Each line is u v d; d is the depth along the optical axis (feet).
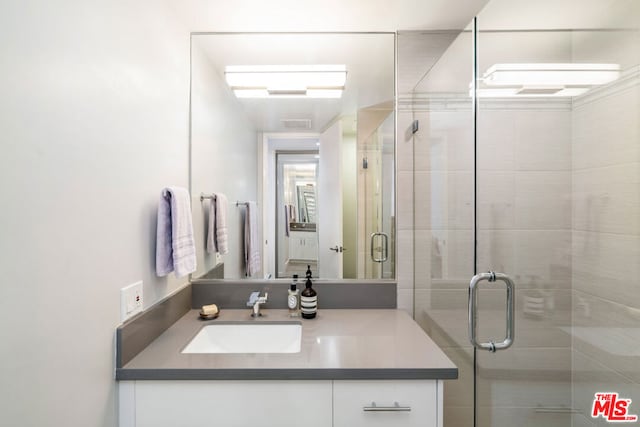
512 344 4.28
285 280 4.98
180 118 4.40
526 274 4.23
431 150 4.71
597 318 3.91
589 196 3.99
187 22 4.50
